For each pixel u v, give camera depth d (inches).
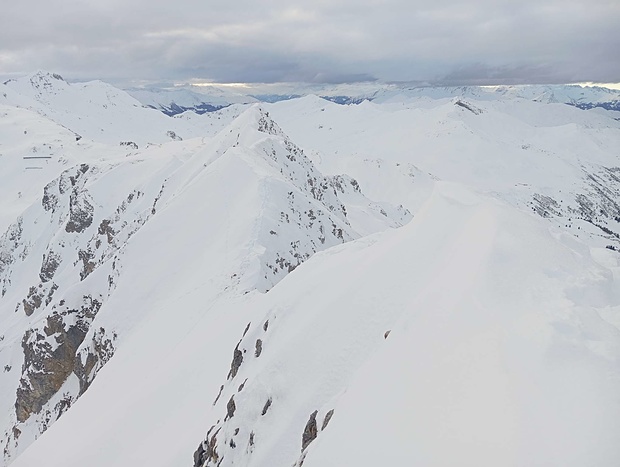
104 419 1637.6
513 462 427.5
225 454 904.9
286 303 1200.8
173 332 2016.5
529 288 657.0
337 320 931.3
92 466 1402.6
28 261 6072.8
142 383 1736.0
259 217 2428.6
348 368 826.2
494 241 779.4
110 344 2406.5
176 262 2600.9
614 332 541.3
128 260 2758.4
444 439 496.4
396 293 888.9
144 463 1222.3
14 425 3068.4
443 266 866.1
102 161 6146.7
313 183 4222.4
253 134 4200.3
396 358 701.3
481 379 542.0
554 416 452.4
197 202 2915.8
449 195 1074.7
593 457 399.5
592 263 757.3
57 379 2942.9
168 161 4825.3
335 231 2930.6
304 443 761.6
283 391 882.1
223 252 2337.6
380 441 560.1
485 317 621.0
